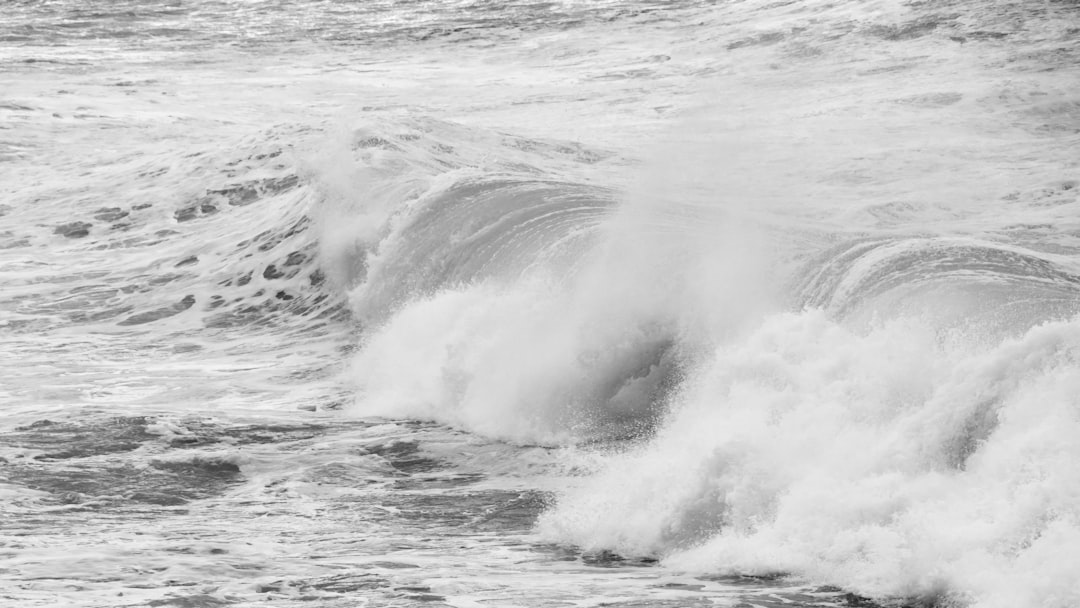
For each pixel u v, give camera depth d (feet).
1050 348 67.31
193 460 100.48
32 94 349.00
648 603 61.62
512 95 363.35
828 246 118.83
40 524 82.74
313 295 168.14
